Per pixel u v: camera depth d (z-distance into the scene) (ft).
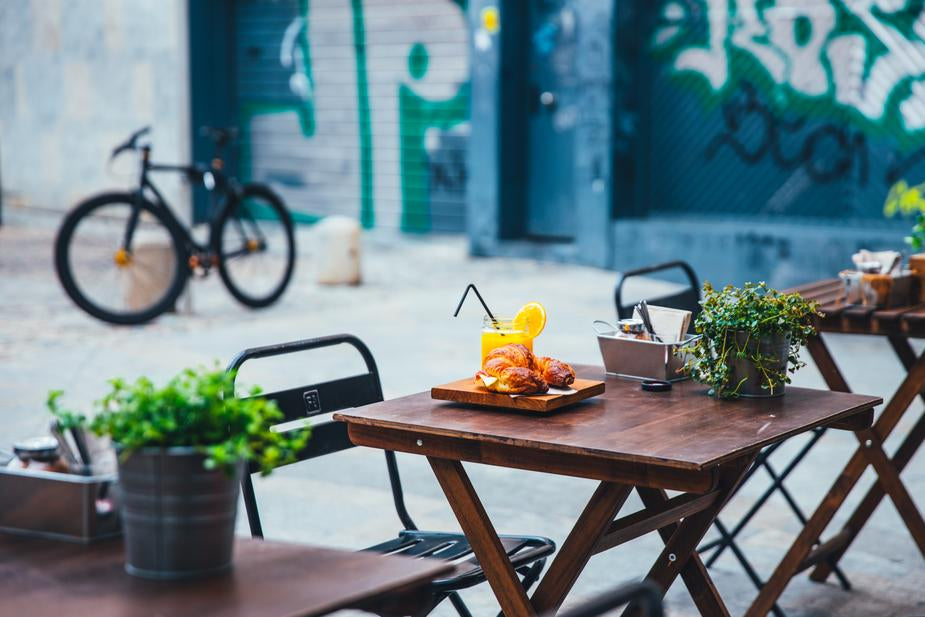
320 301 34.30
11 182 57.72
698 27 37.76
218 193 31.94
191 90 50.60
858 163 34.96
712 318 10.18
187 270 30.78
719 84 37.50
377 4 46.88
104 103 53.36
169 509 6.15
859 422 10.44
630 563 14.48
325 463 18.83
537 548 10.04
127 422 6.21
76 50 54.19
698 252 36.81
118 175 52.95
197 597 5.99
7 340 28.12
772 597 12.46
